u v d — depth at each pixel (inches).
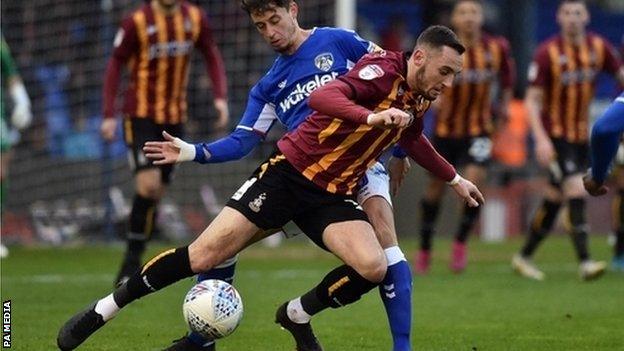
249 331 928.3
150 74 1301.7
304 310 774.5
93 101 2090.3
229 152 773.3
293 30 779.4
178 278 738.8
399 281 755.4
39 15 2068.2
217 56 1348.4
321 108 700.0
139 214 1258.0
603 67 1438.2
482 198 791.7
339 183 734.5
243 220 731.4
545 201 1424.7
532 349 849.5
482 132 1494.8
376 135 724.7
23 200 2068.2
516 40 2559.1
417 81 719.7
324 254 1772.9
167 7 1304.1
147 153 756.0
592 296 1198.3
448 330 944.3
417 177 2085.4
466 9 1476.4
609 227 2357.3
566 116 1424.7
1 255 1672.0
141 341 866.8
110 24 2063.2
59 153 2080.5
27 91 2066.9
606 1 3070.9
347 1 1895.9
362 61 727.1
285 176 733.9
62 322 965.2
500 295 1203.2
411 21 2864.2
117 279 1253.7
